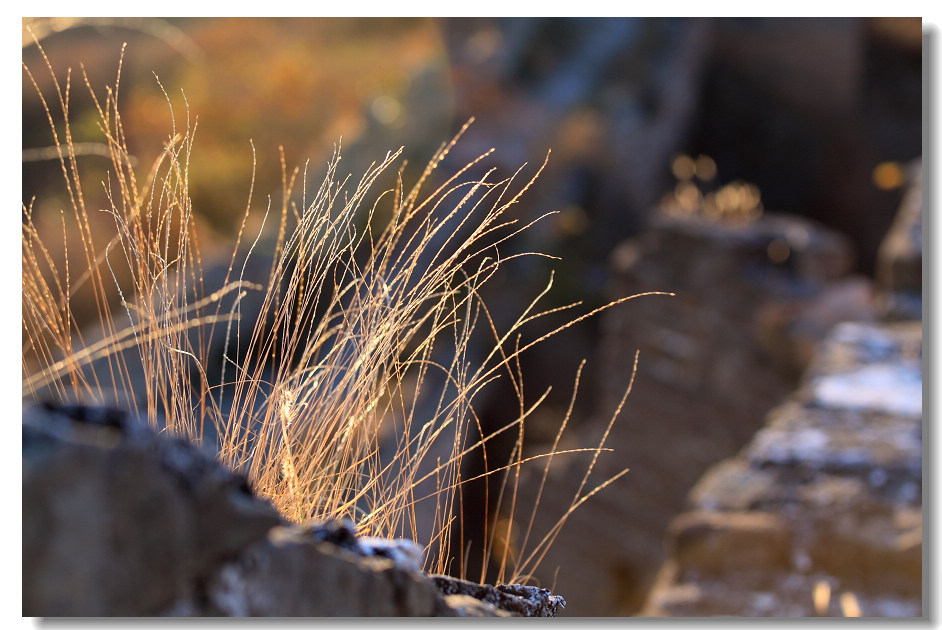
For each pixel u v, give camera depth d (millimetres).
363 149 8992
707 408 7020
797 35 15477
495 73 11367
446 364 6227
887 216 15938
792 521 3242
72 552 630
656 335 7215
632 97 12766
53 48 7414
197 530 699
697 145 16141
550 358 11078
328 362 1479
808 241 6809
